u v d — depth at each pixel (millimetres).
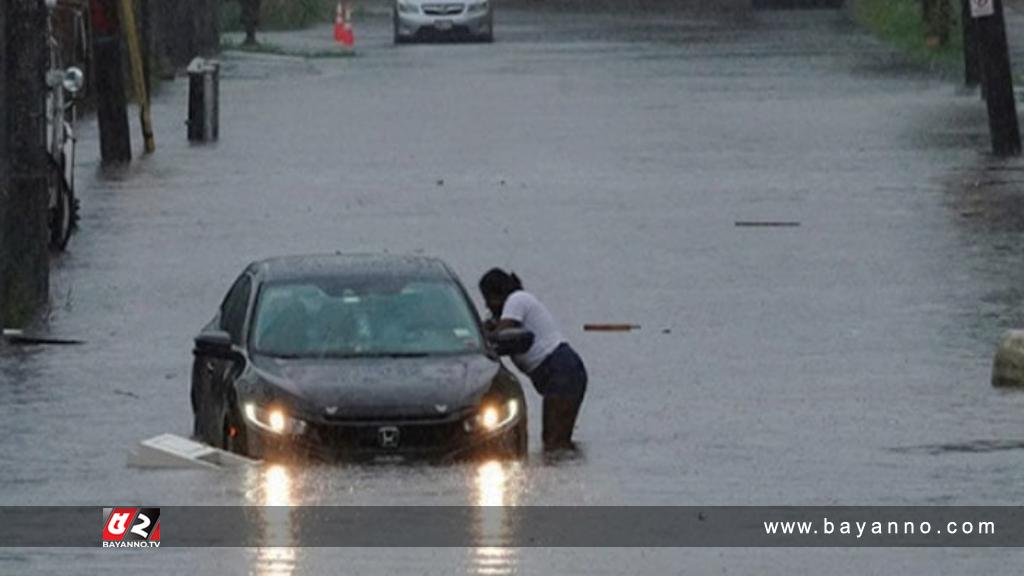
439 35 147125
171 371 46719
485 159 83188
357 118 98062
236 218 68500
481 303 53781
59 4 81125
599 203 71438
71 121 75312
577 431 39719
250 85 114938
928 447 37562
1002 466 35594
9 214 53156
